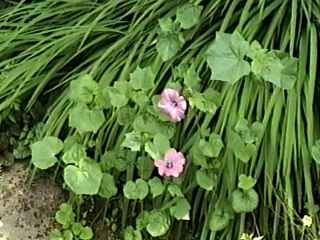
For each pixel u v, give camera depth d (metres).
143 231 0.77
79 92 0.76
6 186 0.81
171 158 0.74
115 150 0.77
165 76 0.80
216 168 0.75
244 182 0.73
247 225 0.77
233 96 0.77
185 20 0.80
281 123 0.76
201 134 0.76
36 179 0.82
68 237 0.76
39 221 0.80
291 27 0.77
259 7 0.81
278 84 0.75
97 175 0.74
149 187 0.75
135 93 0.76
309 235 0.75
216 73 0.75
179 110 0.75
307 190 0.74
